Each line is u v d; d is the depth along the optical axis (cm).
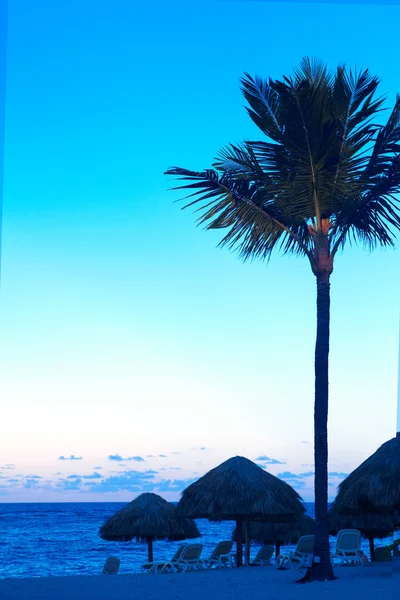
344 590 987
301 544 1588
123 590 1062
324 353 1266
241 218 1397
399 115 1221
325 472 1228
